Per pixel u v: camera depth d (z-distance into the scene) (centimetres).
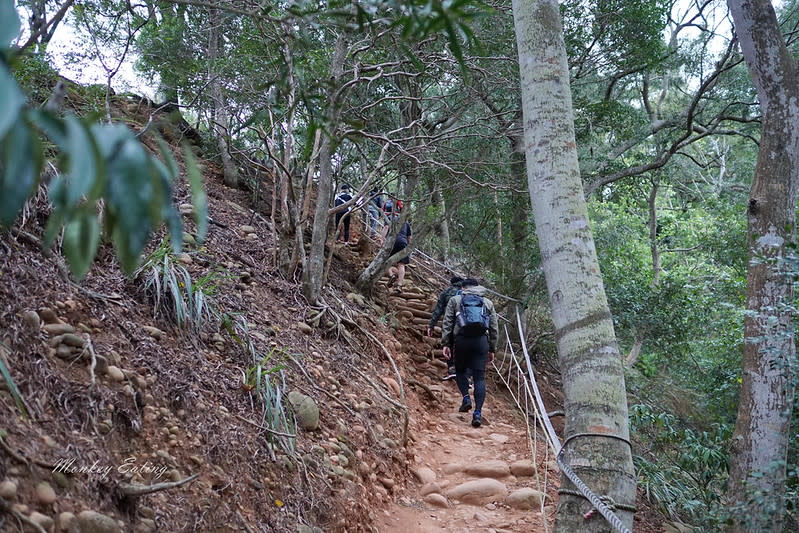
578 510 334
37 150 89
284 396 454
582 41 952
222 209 772
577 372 359
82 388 306
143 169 89
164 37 661
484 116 854
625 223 1479
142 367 361
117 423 313
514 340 981
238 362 457
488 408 792
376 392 623
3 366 260
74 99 662
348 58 695
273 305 629
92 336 353
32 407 274
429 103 946
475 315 723
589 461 338
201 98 691
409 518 495
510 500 539
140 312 412
